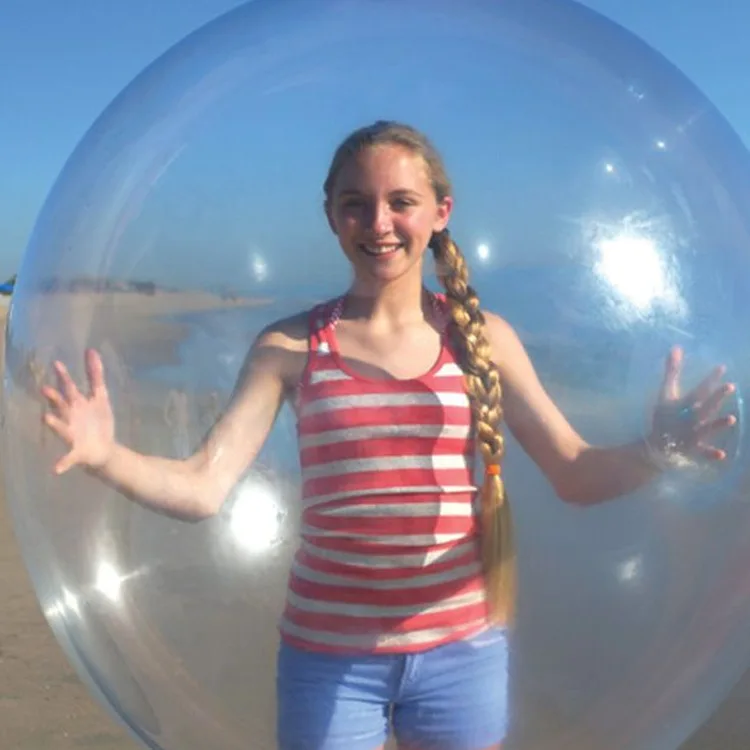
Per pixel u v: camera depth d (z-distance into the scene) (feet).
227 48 6.42
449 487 5.53
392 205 5.55
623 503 5.72
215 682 5.78
